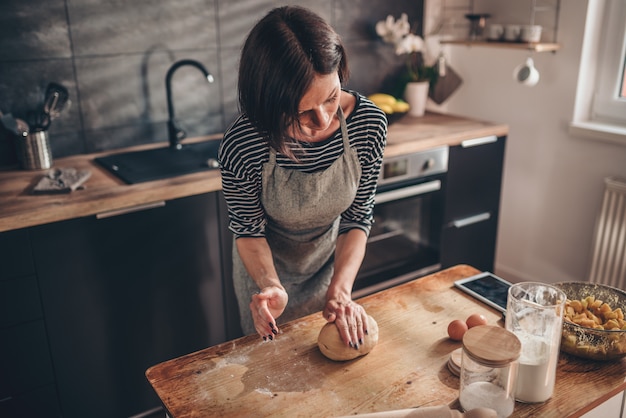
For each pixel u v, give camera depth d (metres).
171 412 1.12
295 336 1.37
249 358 1.29
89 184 2.14
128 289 2.15
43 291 1.98
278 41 1.10
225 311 2.41
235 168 1.47
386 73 3.25
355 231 1.61
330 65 1.12
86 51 2.39
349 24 3.02
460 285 1.56
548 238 3.15
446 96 3.34
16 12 2.22
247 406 1.13
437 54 3.36
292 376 1.22
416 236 2.84
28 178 2.20
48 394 2.09
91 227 2.01
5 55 2.24
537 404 1.12
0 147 2.32
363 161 1.54
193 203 2.19
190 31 2.60
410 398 1.14
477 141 2.85
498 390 1.07
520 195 3.24
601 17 2.75
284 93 1.12
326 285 1.87
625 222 2.66
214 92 2.76
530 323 1.11
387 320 1.42
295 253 1.78
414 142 2.62
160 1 2.49
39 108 2.36
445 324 1.40
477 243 3.12
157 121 2.65
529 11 2.95
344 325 1.27
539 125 3.04
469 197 2.97
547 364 1.09
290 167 1.49
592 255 2.83
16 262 1.90
